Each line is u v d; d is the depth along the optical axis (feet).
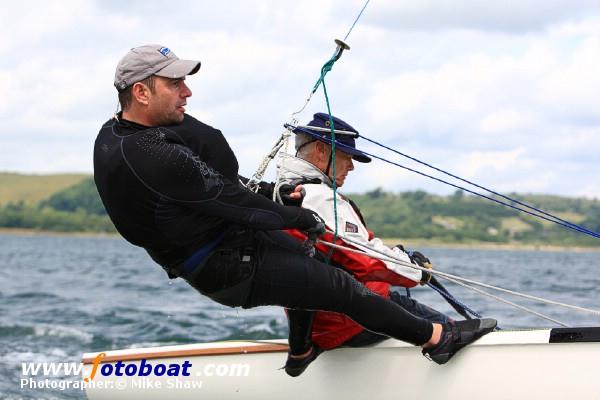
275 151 30.19
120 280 145.18
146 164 25.18
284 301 27.94
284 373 32.60
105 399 35.35
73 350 60.80
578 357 29.12
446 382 30.53
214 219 26.35
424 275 30.32
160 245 26.37
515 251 587.68
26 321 75.61
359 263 29.76
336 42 28.78
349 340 31.24
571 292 116.57
